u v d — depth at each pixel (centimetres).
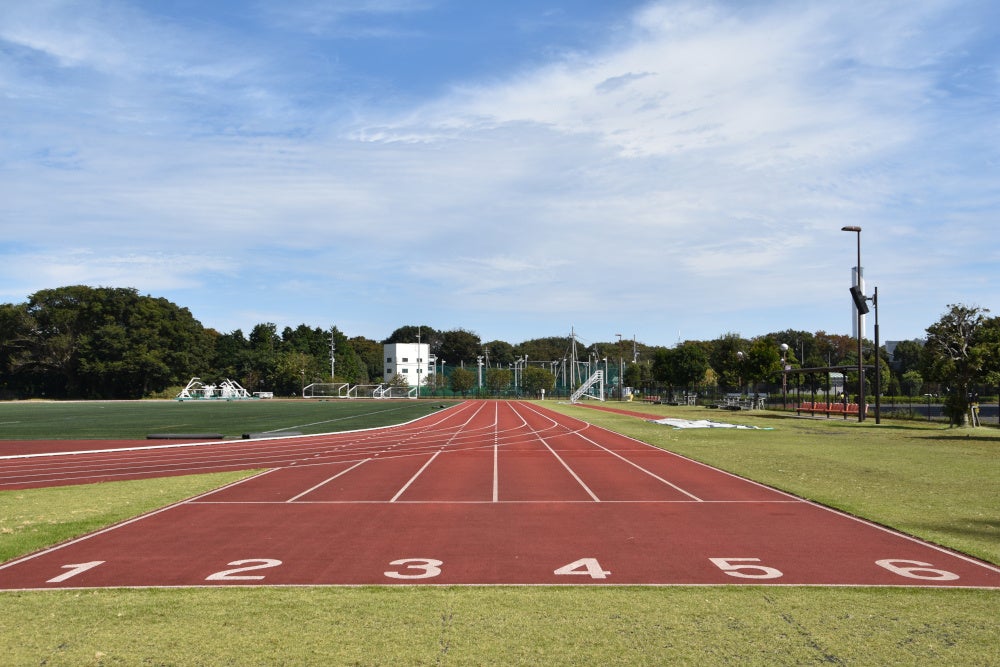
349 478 1973
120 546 1158
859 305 4303
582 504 1540
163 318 11406
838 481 1823
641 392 12044
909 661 677
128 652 706
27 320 10269
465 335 18812
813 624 776
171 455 2614
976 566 1016
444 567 1020
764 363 6184
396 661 681
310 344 15088
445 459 2462
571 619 793
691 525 1309
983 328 3572
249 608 835
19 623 788
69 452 2686
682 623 780
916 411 5572
